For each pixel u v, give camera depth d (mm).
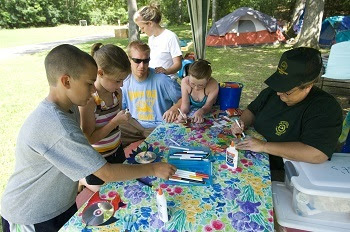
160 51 3055
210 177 1206
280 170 1675
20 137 1030
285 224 1114
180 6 20234
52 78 1005
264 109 1664
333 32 8852
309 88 1355
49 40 13586
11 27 22625
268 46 9609
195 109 2115
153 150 1471
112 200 1067
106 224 952
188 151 1435
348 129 1754
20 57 9219
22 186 1110
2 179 2527
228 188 1131
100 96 1553
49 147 973
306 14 8398
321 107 1360
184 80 2154
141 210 1015
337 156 1323
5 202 1155
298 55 1302
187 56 4441
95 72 1046
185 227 931
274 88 1360
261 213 992
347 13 13617
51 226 1198
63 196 1192
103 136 1528
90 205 1045
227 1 17281
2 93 5406
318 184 1099
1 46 11711
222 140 1577
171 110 1999
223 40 9617
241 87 2072
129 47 2141
